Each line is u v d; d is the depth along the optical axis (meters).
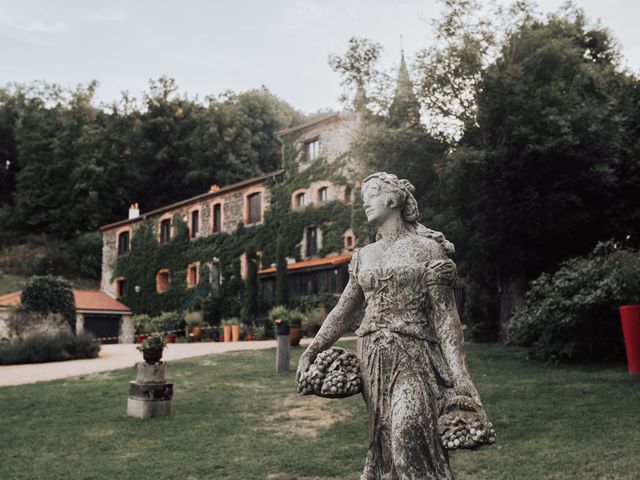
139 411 9.39
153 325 30.34
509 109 15.71
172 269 38.38
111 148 51.56
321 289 28.70
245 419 9.15
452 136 17.55
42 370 15.32
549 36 17.78
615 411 8.06
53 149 53.16
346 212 29.66
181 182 50.97
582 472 5.84
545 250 18.42
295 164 32.62
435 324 2.68
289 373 13.20
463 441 2.34
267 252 33.06
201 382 12.41
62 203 52.03
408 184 2.99
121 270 41.84
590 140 15.59
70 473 6.70
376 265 2.82
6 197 56.19
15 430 8.77
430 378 2.61
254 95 54.97
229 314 33.81
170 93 52.34
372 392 2.66
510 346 16.84
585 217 16.53
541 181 16.39
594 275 12.05
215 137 50.25
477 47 17.16
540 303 12.91
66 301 21.06
